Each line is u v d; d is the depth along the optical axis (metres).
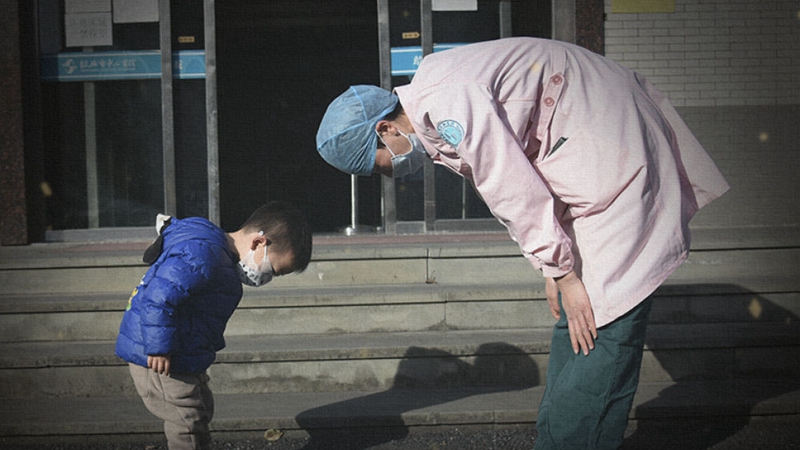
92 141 6.15
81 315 4.24
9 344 4.16
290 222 3.07
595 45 6.01
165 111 6.11
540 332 4.18
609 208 2.46
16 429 3.42
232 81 9.40
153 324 2.78
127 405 3.72
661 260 2.46
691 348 3.91
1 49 5.71
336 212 9.34
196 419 3.01
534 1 6.12
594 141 2.44
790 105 6.18
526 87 2.45
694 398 3.62
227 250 2.98
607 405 2.51
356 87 2.73
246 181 9.38
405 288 4.55
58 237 6.12
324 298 4.24
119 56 6.11
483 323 4.29
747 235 5.37
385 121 2.61
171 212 6.14
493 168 2.32
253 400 3.75
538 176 2.35
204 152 6.20
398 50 6.17
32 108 5.93
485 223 6.21
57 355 3.87
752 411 3.53
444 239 5.64
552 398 2.59
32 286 4.70
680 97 6.13
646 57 6.08
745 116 6.18
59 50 6.08
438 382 3.92
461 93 2.37
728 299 4.31
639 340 2.51
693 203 2.63
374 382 3.90
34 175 5.94
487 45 2.55
